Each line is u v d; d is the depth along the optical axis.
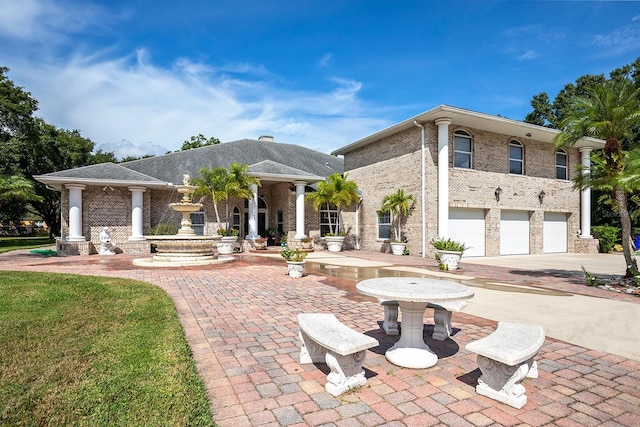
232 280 10.24
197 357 4.43
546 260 17.14
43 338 4.91
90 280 9.72
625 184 8.98
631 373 4.07
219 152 25.75
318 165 27.91
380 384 3.72
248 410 3.15
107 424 2.76
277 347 4.81
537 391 3.60
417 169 18.28
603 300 7.91
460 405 3.28
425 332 5.59
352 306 7.20
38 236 50.75
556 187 21.36
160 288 8.66
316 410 3.16
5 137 31.50
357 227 23.31
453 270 12.88
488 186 18.89
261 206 25.47
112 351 4.39
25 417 2.87
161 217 21.16
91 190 19.42
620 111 9.60
